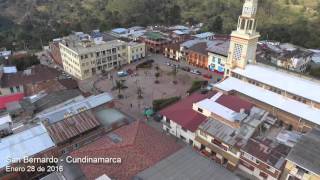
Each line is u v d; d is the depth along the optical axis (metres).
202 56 120.56
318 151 48.91
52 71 106.19
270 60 125.00
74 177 46.56
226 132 59.88
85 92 95.31
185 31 163.00
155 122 78.38
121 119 69.88
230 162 57.72
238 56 86.44
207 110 65.56
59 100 79.62
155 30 163.38
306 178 47.78
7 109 76.62
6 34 180.25
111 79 111.19
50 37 168.12
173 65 125.25
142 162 48.50
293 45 150.38
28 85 95.50
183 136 68.44
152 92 98.75
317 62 128.25
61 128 61.75
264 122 65.25
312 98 70.69
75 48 114.69
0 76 95.94
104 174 45.00
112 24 183.50
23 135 59.41
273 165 50.53
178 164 47.94
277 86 76.69
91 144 54.47
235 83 83.31
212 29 177.75
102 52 116.50
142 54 134.38
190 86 103.81
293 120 69.00
